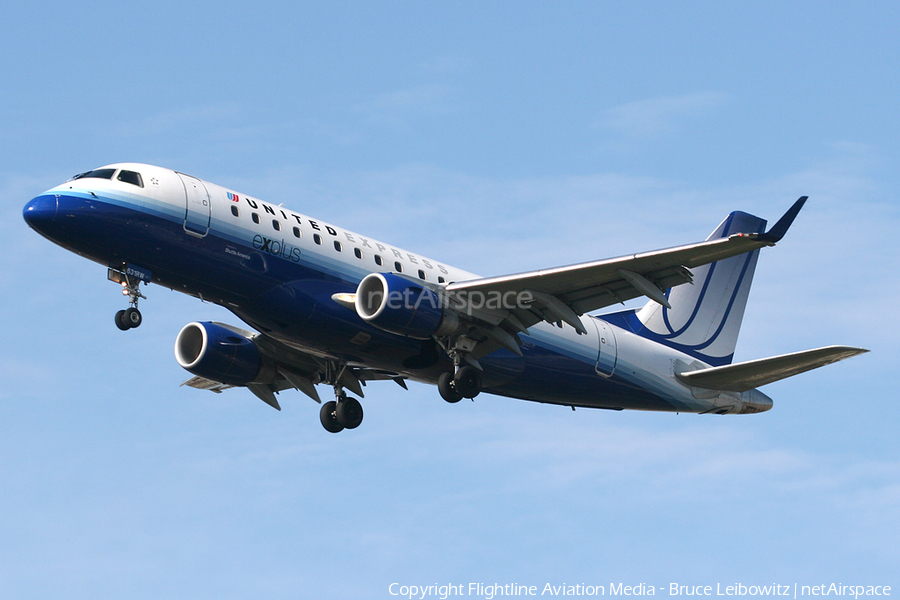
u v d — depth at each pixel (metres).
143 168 83.44
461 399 92.06
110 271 83.56
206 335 96.62
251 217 84.75
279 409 103.94
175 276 82.94
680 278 81.94
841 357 94.94
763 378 101.62
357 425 101.69
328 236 88.50
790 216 72.25
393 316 82.81
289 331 87.44
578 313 88.56
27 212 79.69
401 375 96.31
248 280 83.94
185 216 81.94
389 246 93.12
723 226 115.12
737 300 113.94
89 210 79.56
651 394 104.19
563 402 102.94
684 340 110.38
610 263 80.56
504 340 89.81
